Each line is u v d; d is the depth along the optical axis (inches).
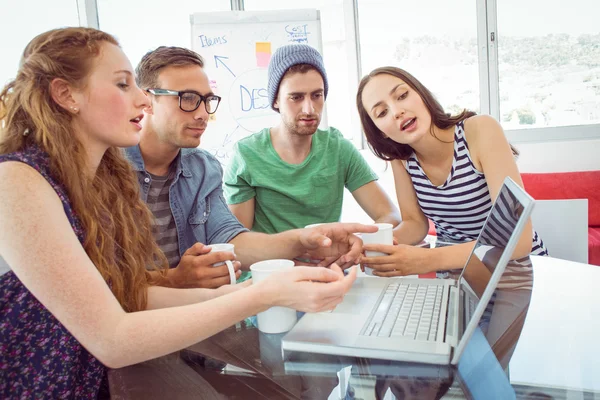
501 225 30.6
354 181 72.2
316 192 68.3
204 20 105.7
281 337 32.9
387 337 29.0
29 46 31.7
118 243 38.6
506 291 35.5
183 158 56.7
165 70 49.8
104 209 37.2
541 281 41.4
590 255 98.8
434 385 24.7
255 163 68.4
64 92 31.0
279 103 68.9
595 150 125.5
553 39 127.3
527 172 130.3
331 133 73.4
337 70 140.3
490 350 28.1
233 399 24.7
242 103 106.3
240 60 106.2
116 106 32.2
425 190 60.9
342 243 47.6
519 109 132.7
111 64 31.9
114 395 26.0
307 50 65.6
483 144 53.6
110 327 25.9
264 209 69.1
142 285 37.9
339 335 29.8
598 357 26.8
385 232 45.9
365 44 138.6
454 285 39.4
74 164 31.2
